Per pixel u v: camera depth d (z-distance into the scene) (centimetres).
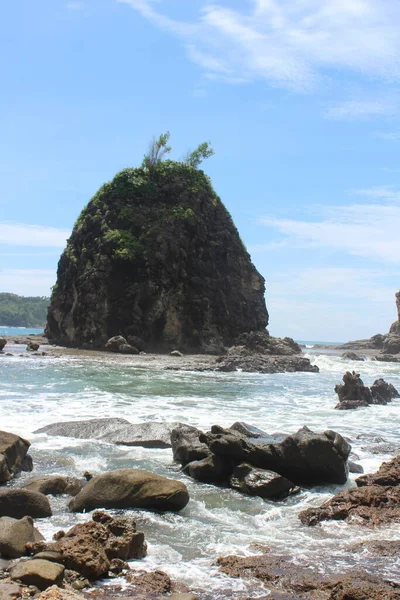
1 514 994
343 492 1194
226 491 1260
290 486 1270
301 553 900
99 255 6469
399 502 1152
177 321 6469
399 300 10512
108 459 1448
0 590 680
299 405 2623
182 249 6675
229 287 7188
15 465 1270
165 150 7544
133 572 809
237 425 1536
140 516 1046
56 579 728
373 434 1912
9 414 1973
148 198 7062
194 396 2731
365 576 795
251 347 6244
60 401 2341
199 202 7288
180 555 884
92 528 872
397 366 6047
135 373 3656
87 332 6284
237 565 837
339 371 5128
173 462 1470
